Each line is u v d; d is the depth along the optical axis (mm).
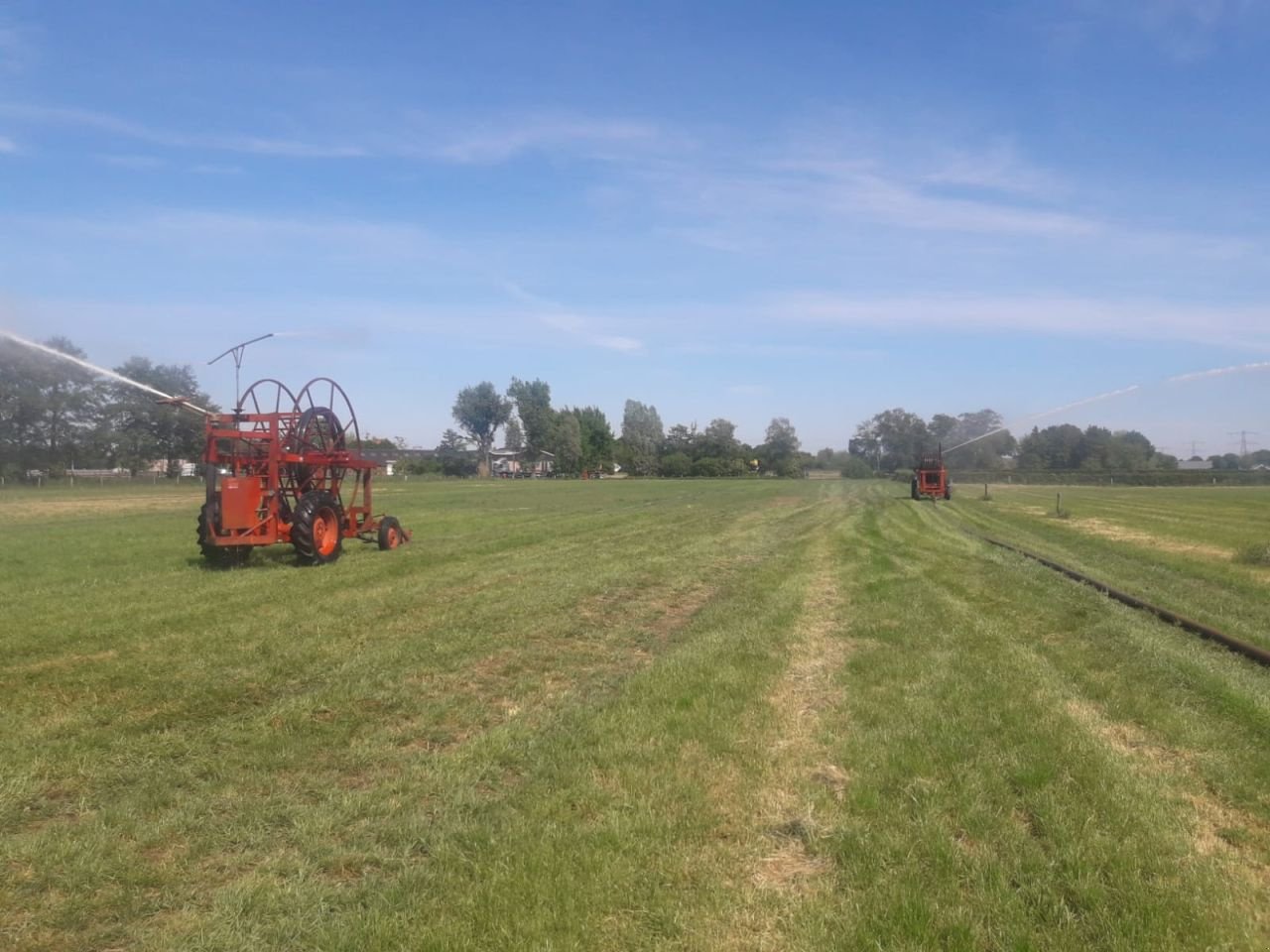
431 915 3738
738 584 13297
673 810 4789
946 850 4312
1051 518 30047
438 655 8359
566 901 3818
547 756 5660
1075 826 4574
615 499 39875
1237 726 6395
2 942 3592
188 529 21297
